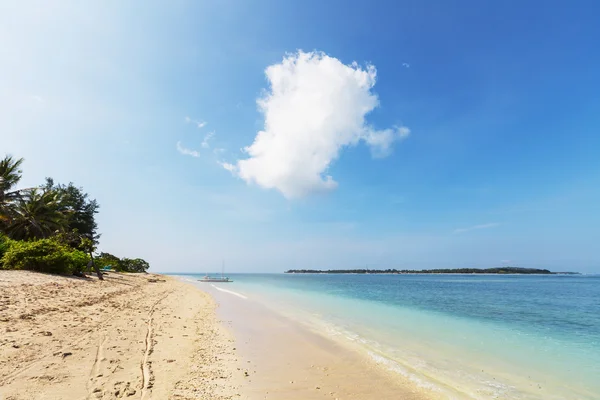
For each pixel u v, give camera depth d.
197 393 5.94
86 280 22.84
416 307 23.73
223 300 25.00
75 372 5.93
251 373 7.49
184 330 11.32
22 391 4.90
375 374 7.83
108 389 5.43
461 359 9.38
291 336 11.82
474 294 40.56
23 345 6.84
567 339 13.08
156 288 29.42
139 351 7.84
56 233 34.25
